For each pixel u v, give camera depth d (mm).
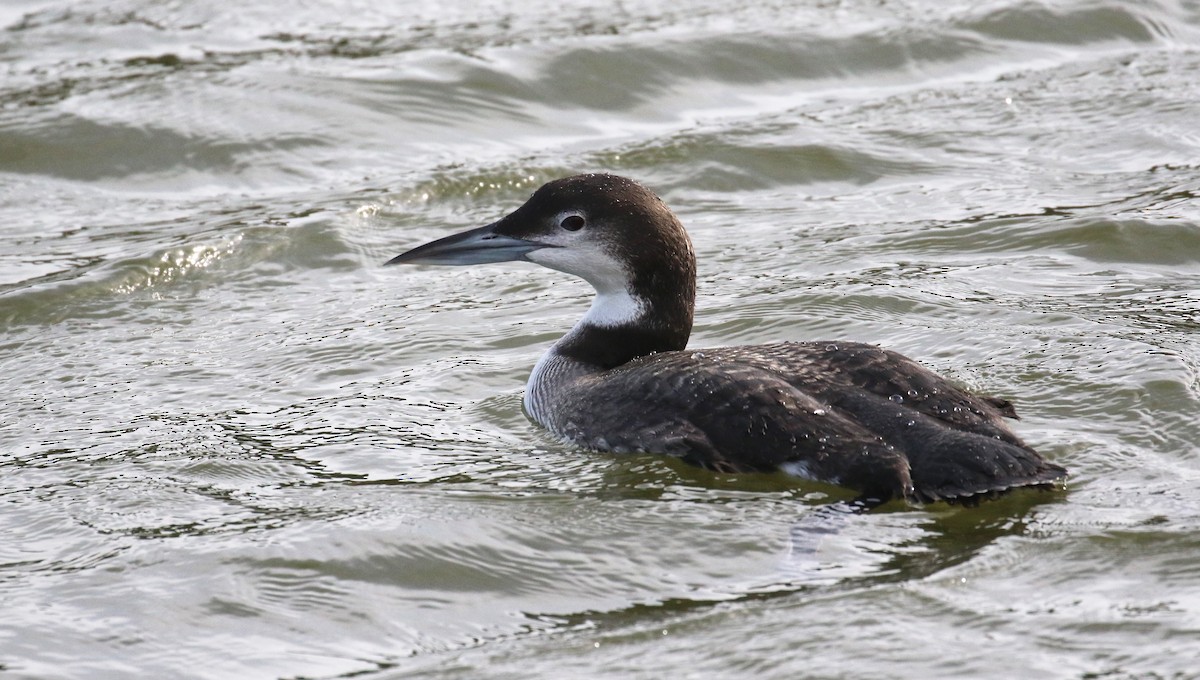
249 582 9180
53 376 12898
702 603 8812
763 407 9945
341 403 12102
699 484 10164
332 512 10055
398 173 17312
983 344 12414
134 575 9305
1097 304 13367
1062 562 8938
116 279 14797
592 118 18797
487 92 19062
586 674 8117
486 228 11773
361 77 19188
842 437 9672
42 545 9789
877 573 8930
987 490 9273
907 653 8094
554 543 9531
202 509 10203
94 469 10945
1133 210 15617
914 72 20156
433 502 10141
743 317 13492
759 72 19906
